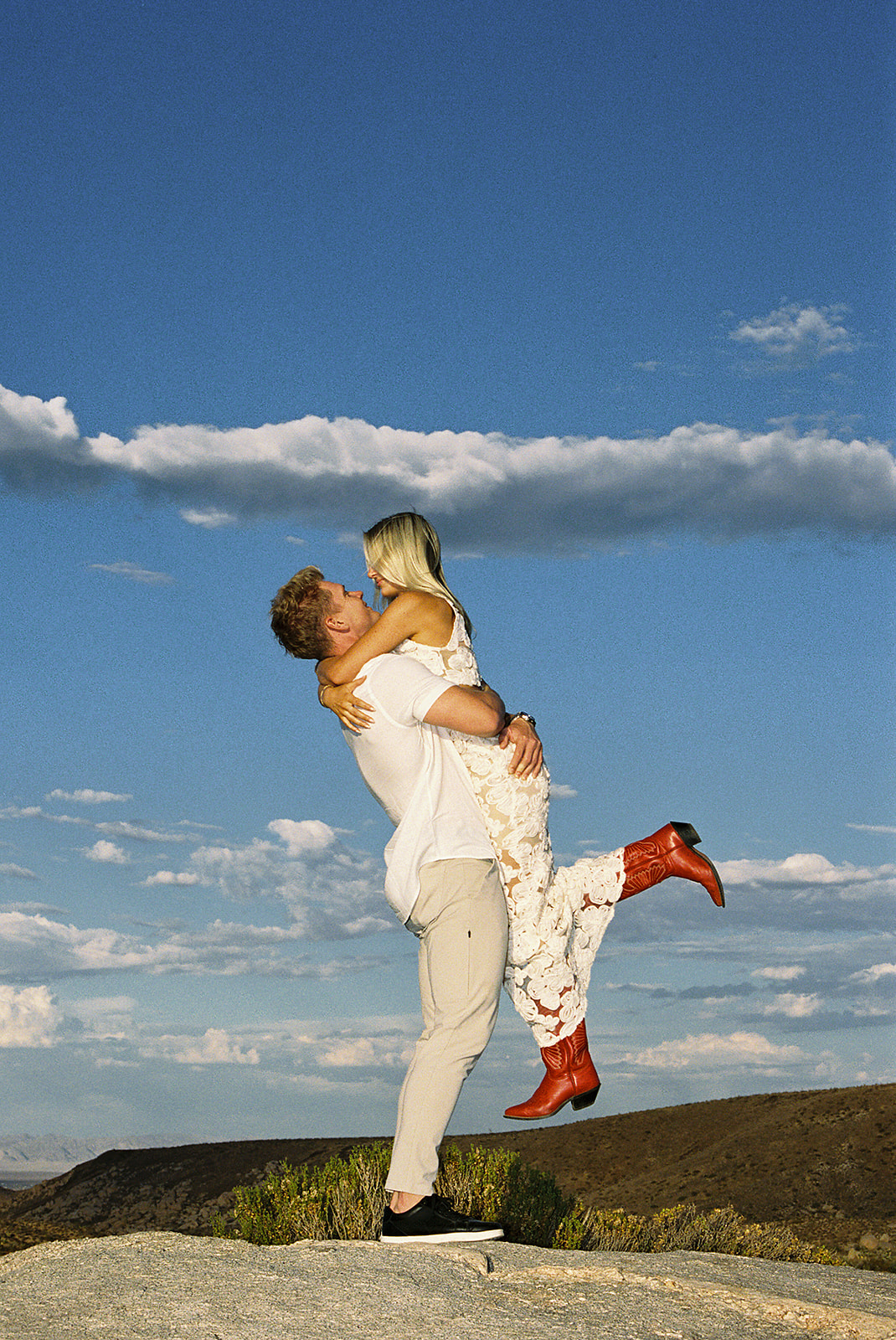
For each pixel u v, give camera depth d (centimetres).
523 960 569
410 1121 525
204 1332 395
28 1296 443
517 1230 942
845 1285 545
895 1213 4778
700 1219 1511
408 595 552
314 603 561
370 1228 823
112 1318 410
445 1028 528
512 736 554
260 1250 510
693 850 596
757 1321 461
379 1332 403
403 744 537
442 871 532
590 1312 445
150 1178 8212
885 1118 5816
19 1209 8444
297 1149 8106
